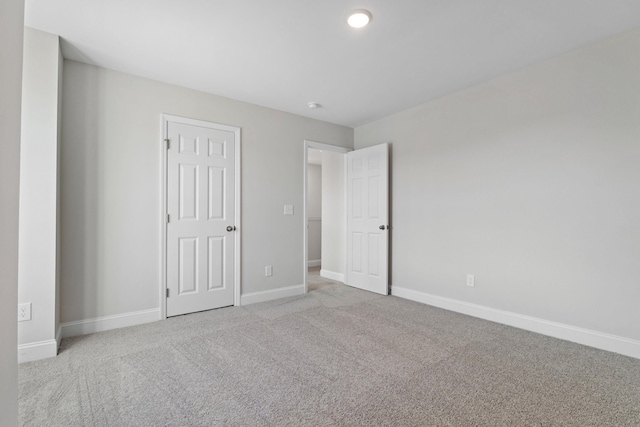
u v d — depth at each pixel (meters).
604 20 2.08
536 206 2.67
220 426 1.48
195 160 3.18
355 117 4.10
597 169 2.35
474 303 3.10
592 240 2.37
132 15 2.03
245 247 3.53
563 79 2.52
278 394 1.74
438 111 3.44
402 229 3.83
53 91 2.23
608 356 2.20
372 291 4.09
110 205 2.72
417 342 2.45
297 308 3.35
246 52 2.49
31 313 2.15
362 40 2.32
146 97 2.92
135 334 2.60
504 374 1.96
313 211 6.52
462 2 1.90
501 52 2.49
